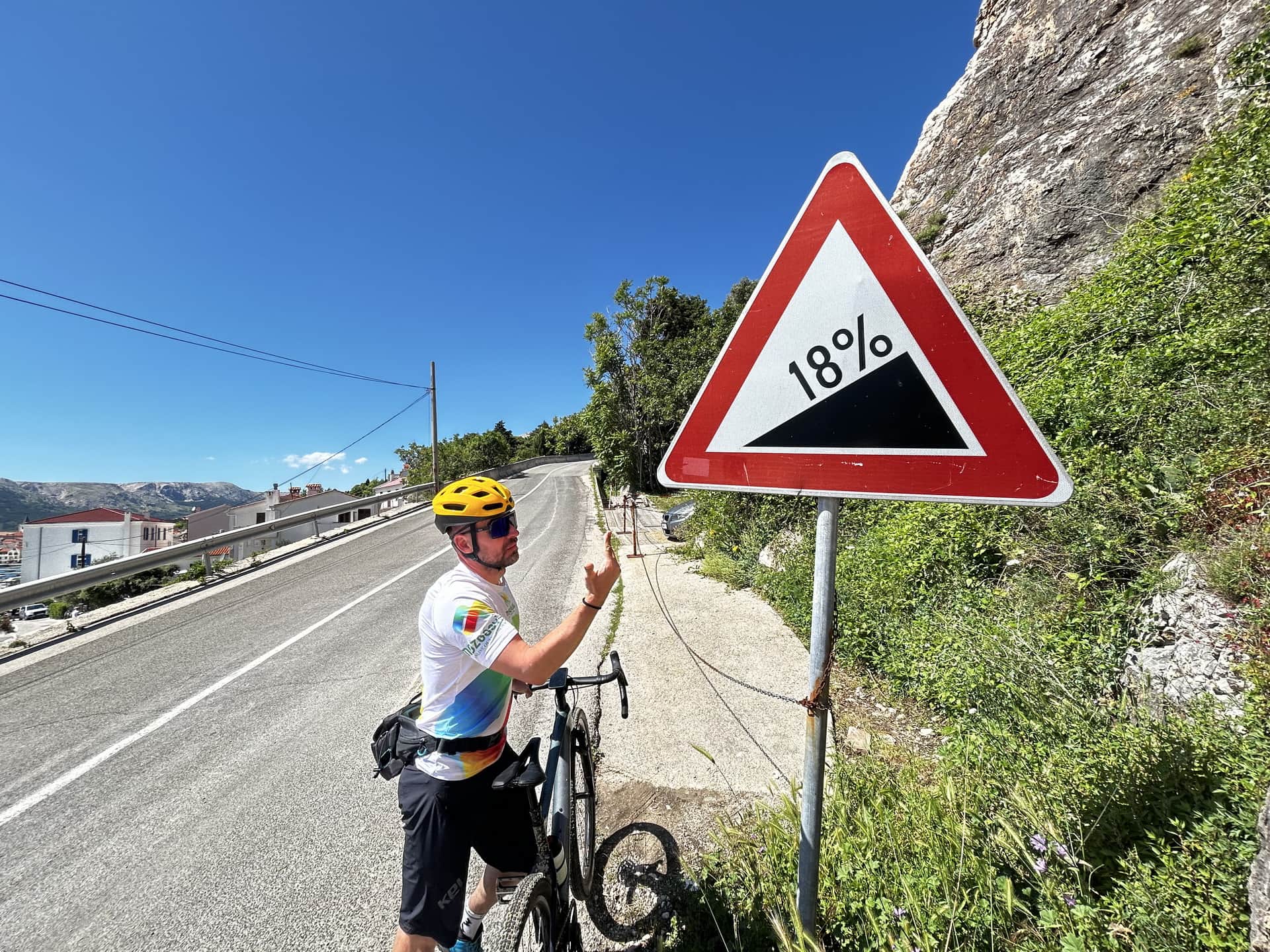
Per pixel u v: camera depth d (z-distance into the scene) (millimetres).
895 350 1186
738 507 8445
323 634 6266
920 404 1164
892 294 1187
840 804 2230
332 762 3553
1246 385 3127
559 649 1308
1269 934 1097
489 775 1609
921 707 3383
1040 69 11680
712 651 4730
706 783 2883
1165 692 2258
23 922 2359
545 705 4047
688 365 23547
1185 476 2963
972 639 3043
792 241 1302
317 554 12031
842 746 3047
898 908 1662
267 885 2508
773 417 1312
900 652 3619
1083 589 2988
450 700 1555
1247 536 2396
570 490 24516
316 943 2188
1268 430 2834
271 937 2225
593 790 2404
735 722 3492
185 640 6328
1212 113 7352
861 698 3617
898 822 2053
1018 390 5188
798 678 4082
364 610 7246
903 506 5145
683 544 10289
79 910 2406
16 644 6473
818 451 1264
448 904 1526
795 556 5922
